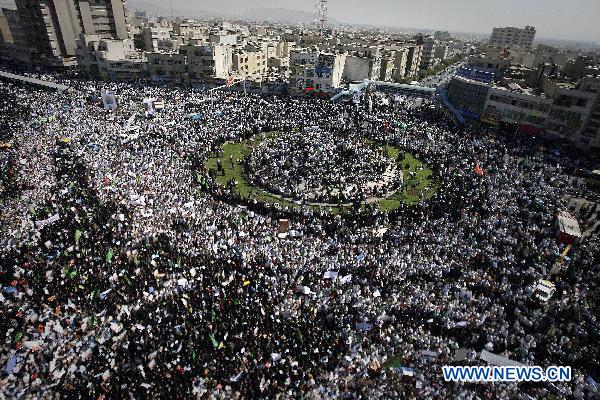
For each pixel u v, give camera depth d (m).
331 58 96.75
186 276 32.41
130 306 29.19
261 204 44.81
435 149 65.69
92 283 30.70
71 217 39.47
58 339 26.38
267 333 27.16
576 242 39.25
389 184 52.09
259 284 31.45
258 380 23.94
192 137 63.09
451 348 26.89
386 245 38.03
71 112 72.19
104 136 60.97
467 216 43.09
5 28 141.88
